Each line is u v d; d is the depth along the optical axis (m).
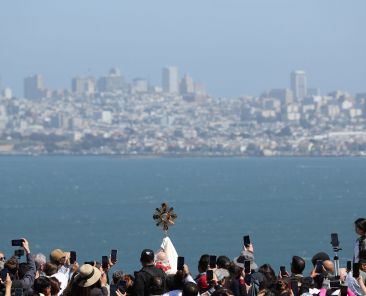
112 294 53.25
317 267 57.66
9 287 52.94
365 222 59.81
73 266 59.19
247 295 57.47
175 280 55.72
